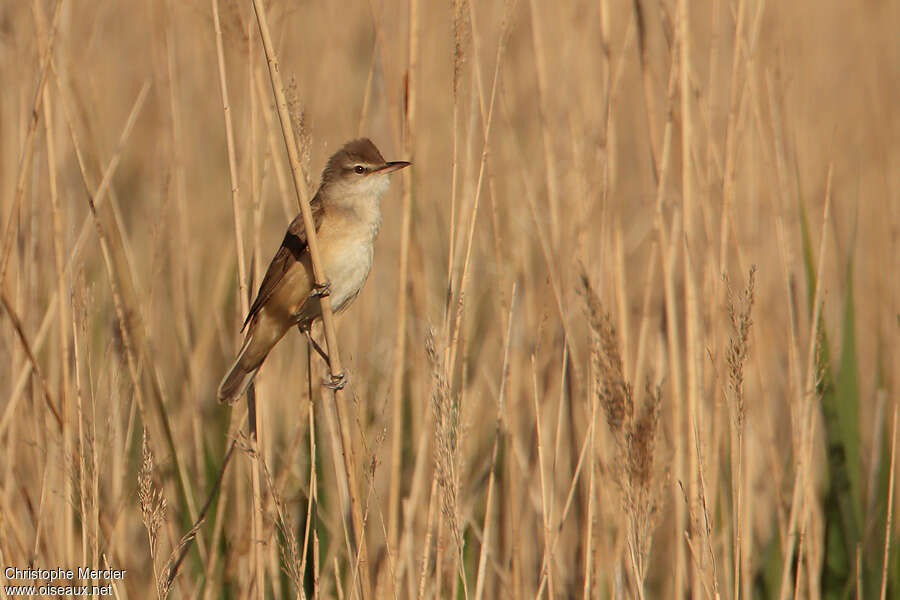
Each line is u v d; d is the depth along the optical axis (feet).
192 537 30.25
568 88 38.19
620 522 30.53
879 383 36.29
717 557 32.86
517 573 30.91
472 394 34.42
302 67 44.98
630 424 25.41
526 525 34.50
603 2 32.58
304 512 34.01
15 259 33.76
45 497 29.35
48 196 36.19
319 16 46.19
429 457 34.50
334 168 31.99
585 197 33.47
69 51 36.65
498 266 31.27
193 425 35.53
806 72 42.06
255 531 28.78
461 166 40.11
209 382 40.45
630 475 25.13
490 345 38.88
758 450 36.35
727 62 44.96
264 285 31.63
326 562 32.01
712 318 31.17
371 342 38.32
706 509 27.22
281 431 37.99
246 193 36.06
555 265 33.30
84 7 44.73
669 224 34.96
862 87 52.90
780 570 32.73
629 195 50.75
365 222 31.91
